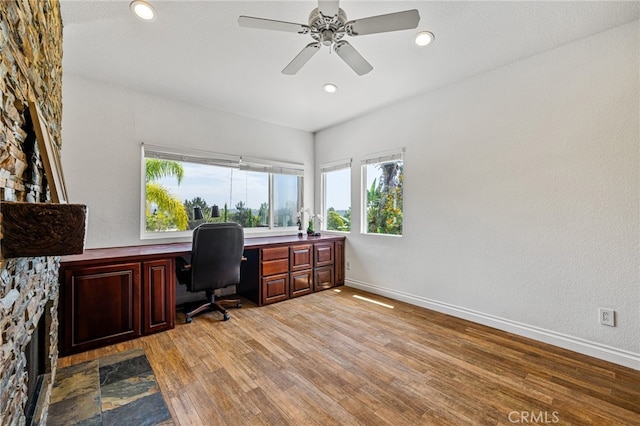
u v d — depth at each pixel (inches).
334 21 63.1
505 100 101.0
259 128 158.7
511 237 99.9
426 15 75.0
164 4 70.4
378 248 145.9
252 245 125.8
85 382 70.4
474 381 71.4
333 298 139.7
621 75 79.0
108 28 79.2
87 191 108.3
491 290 105.0
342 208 169.8
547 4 71.2
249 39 85.4
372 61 98.3
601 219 82.4
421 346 89.8
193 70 103.8
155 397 65.3
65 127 104.3
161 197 128.3
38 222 32.4
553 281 90.9
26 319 40.0
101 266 88.7
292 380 71.9
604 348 81.6
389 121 139.7
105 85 112.1
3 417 31.2
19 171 37.2
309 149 182.1
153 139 123.4
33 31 43.2
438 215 120.8
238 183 153.6
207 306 117.1
